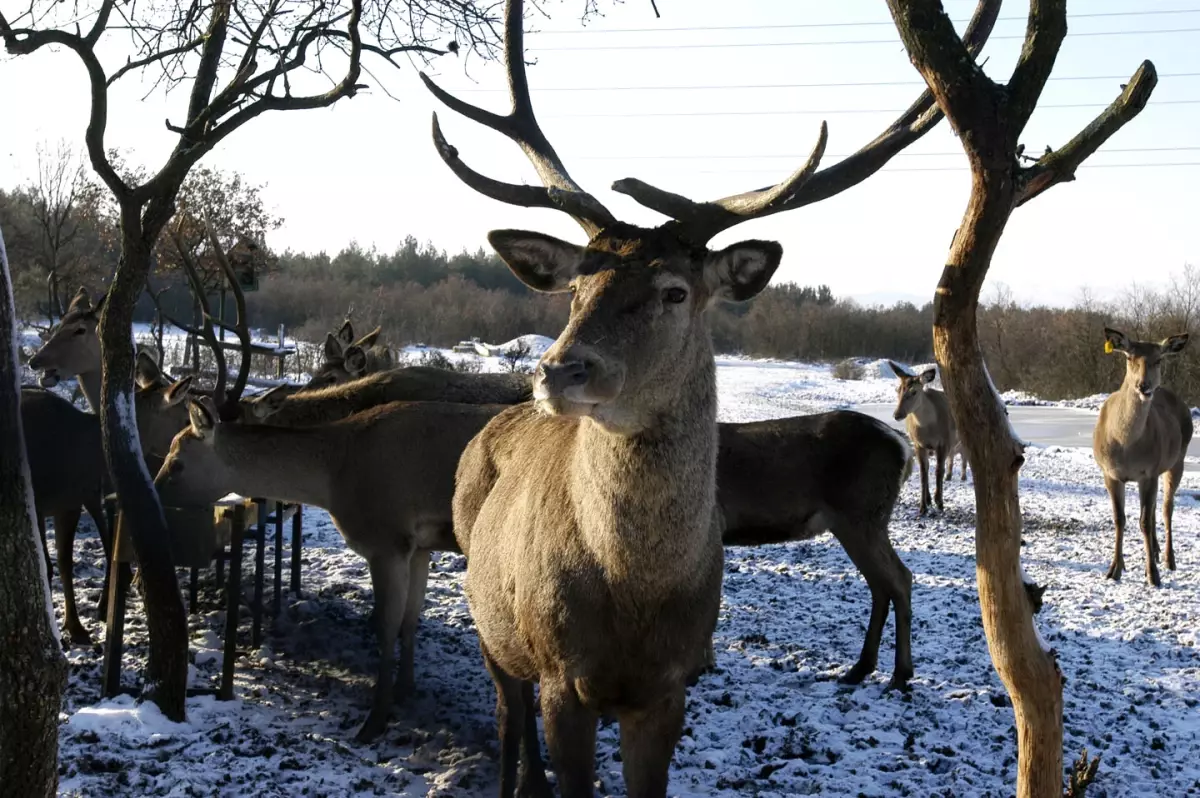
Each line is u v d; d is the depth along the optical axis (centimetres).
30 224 2864
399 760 542
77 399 1507
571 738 381
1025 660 355
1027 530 1295
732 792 504
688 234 369
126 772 480
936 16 313
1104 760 554
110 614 579
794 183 345
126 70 540
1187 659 757
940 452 1462
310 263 6681
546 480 402
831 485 689
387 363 1403
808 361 5841
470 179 396
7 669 319
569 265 374
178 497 659
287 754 520
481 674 675
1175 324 3381
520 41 446
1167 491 1110
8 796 323
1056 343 3881
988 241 328
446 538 636
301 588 855
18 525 320
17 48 496
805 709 627
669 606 367
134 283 551
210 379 1698
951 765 542
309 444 658
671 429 356
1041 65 315
